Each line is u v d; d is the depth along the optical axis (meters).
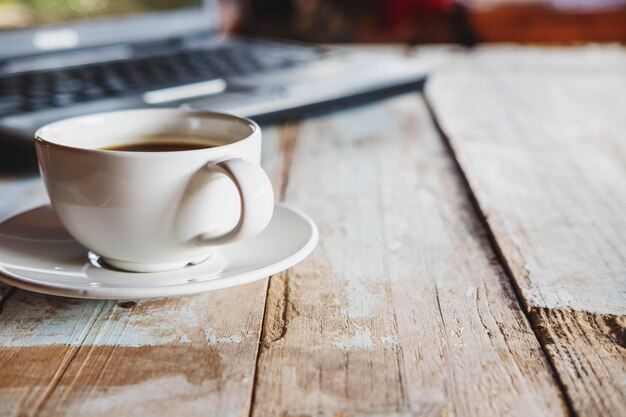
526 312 0.43
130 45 0.88
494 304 0.43
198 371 0.38
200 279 0.41
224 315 0.42
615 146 0.69
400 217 0.54
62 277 0.42
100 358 0.38
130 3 0.87
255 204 0.41
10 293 0.44
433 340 0.40
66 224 0.43
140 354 0.39
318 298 0.43
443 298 0.44
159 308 0.42
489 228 0.52
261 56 0.87
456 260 0.48
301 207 0.55
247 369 0.38
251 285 0.45
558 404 0.36
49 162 0.42
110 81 0.70
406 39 1.85
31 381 0.37
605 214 0.54
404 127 0.75
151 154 0.41
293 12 1.89
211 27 0.98
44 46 0.79
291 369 0.38
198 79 0.71
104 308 0.42
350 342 0.40
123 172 0.41
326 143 0.70
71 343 0.40
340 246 0.49
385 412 0.35
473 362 0.38
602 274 0.46
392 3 1.81
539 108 0.82
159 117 0.48
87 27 0.83
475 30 1.66
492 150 0.67
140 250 0.42
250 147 0.43
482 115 0.79
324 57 0.86
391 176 0.62
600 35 1.60
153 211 0.41
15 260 0.43
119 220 0.42
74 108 0.62
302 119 0.78
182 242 0.43
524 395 0.36
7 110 0.61
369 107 0.84
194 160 0.41
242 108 0.64
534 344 0.40
